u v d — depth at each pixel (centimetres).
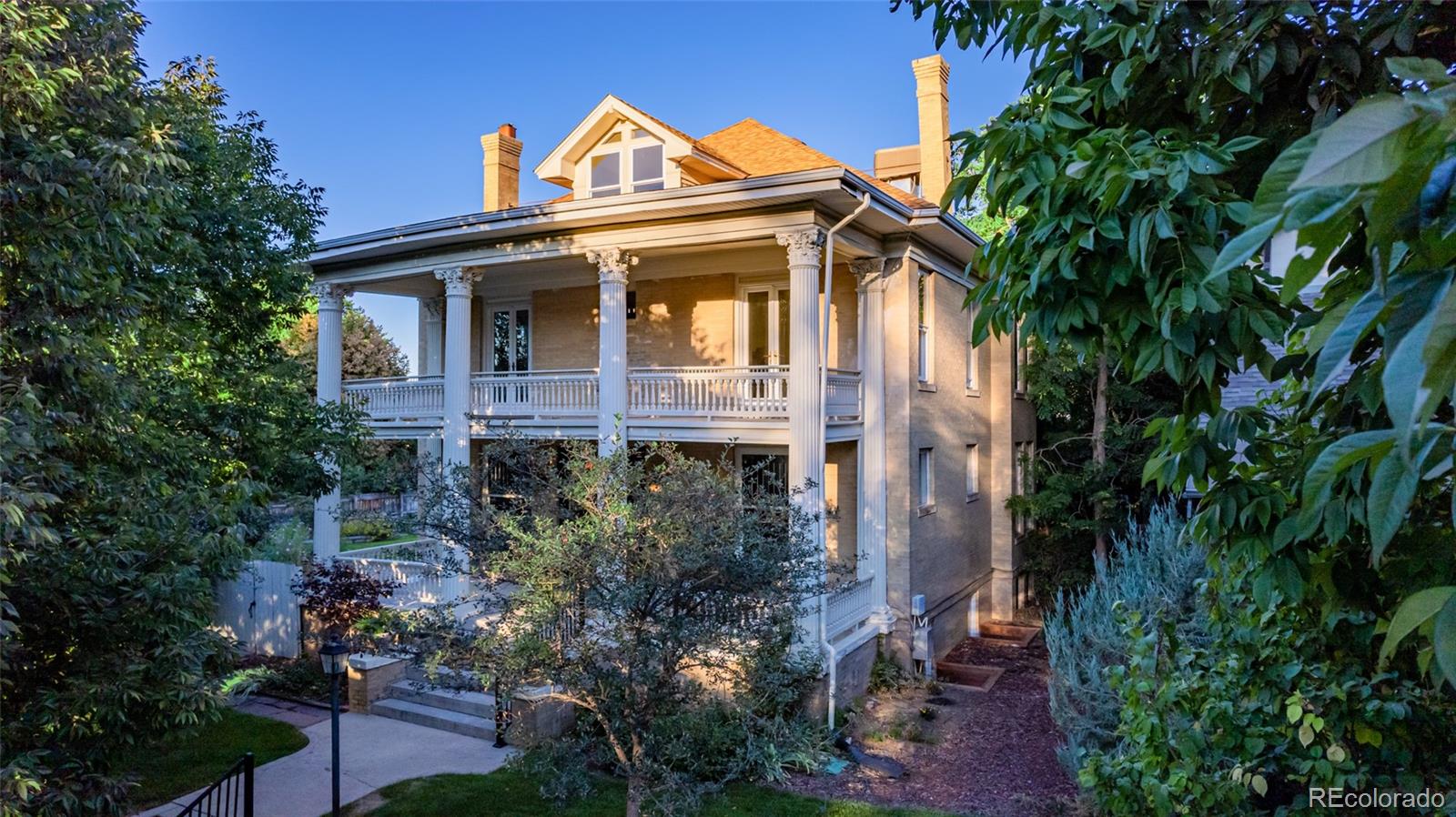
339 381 1753
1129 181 335
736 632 825
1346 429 339
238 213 1256
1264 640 481
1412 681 457
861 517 1554
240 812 978
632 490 847
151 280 956
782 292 1647
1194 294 333
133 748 698
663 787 823
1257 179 443
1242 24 408
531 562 777
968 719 1362
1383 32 387
